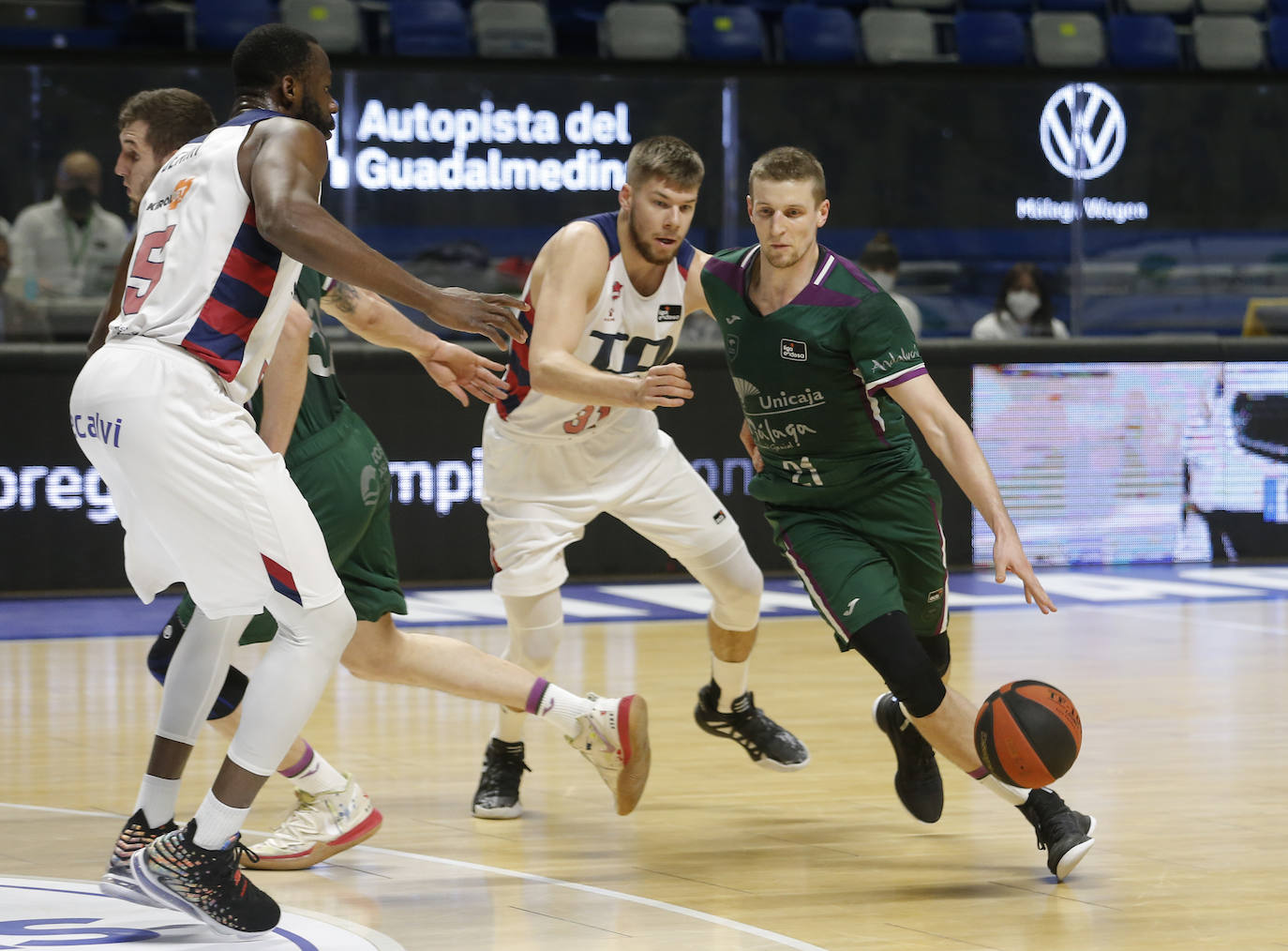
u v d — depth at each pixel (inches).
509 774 316.5
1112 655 518.6
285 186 212.2
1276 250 755.4
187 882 217.8
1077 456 728.3
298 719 220.8
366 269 209.8
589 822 312.5
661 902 253.0
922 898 256.5
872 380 271.0
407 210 675.4
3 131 642.2
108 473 223.6
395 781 345.7
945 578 299.3
